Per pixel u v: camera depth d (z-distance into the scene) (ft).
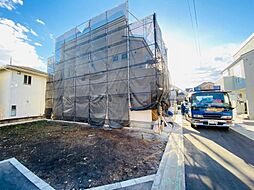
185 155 13.15
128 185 8.74
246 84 36.63
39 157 13.56
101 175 10.09
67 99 35.81
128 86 24.98
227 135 19.85
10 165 11.92
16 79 37.04
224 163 11.27
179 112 61.11
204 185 8.43
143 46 24.59
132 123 25.52
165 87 34.63
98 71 29.53
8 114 34.94
